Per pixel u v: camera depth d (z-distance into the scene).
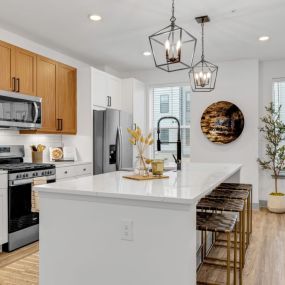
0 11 3.31
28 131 4.16
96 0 3.06
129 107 5.62
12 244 3.29
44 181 3.72
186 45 4.47
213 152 5.56
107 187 2.01
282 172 5.45
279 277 2.65
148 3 3.12
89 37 4.15
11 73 3.72
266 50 4.78
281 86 5.46
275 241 3.57
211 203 2.69
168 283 1.69
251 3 3.11
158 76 6.03
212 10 3.27
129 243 1.78
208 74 3.30
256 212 5.06
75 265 1.92
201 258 2.96
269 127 5.38
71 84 4.76
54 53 4.73
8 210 3.25
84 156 4.80
